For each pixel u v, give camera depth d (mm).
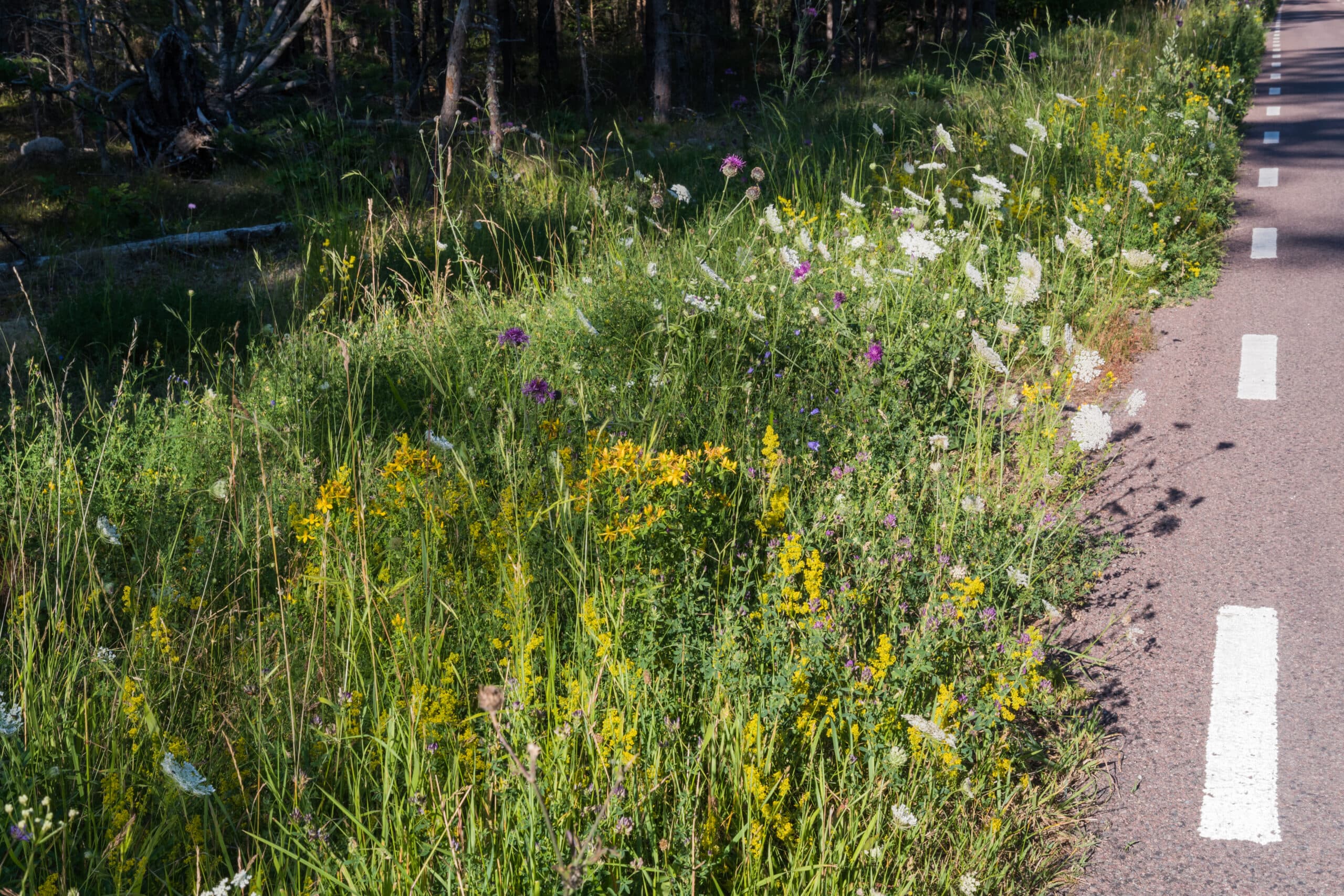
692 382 5504
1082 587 4262
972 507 4148
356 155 12789
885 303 6211
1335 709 3494
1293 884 2836
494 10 14094
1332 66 22594
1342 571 4254
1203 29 21250
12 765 2633
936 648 3270
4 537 4289
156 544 4195
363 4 23812
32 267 9938
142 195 12875
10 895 2354
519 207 9766
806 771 2928
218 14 20625
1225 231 9648
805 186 9414
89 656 3312
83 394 6648
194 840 2576
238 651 3492
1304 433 5496
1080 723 3508
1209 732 3428
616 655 3148
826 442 4973
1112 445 5504
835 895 2529
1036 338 6176
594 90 30812
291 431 4961
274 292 8594
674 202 9484
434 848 2377
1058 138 10250
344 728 2943
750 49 34531
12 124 27906
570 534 3711
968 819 2996
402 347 6109
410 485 3857
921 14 37750
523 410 4754
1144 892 2848
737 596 3332
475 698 3176
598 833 2408
